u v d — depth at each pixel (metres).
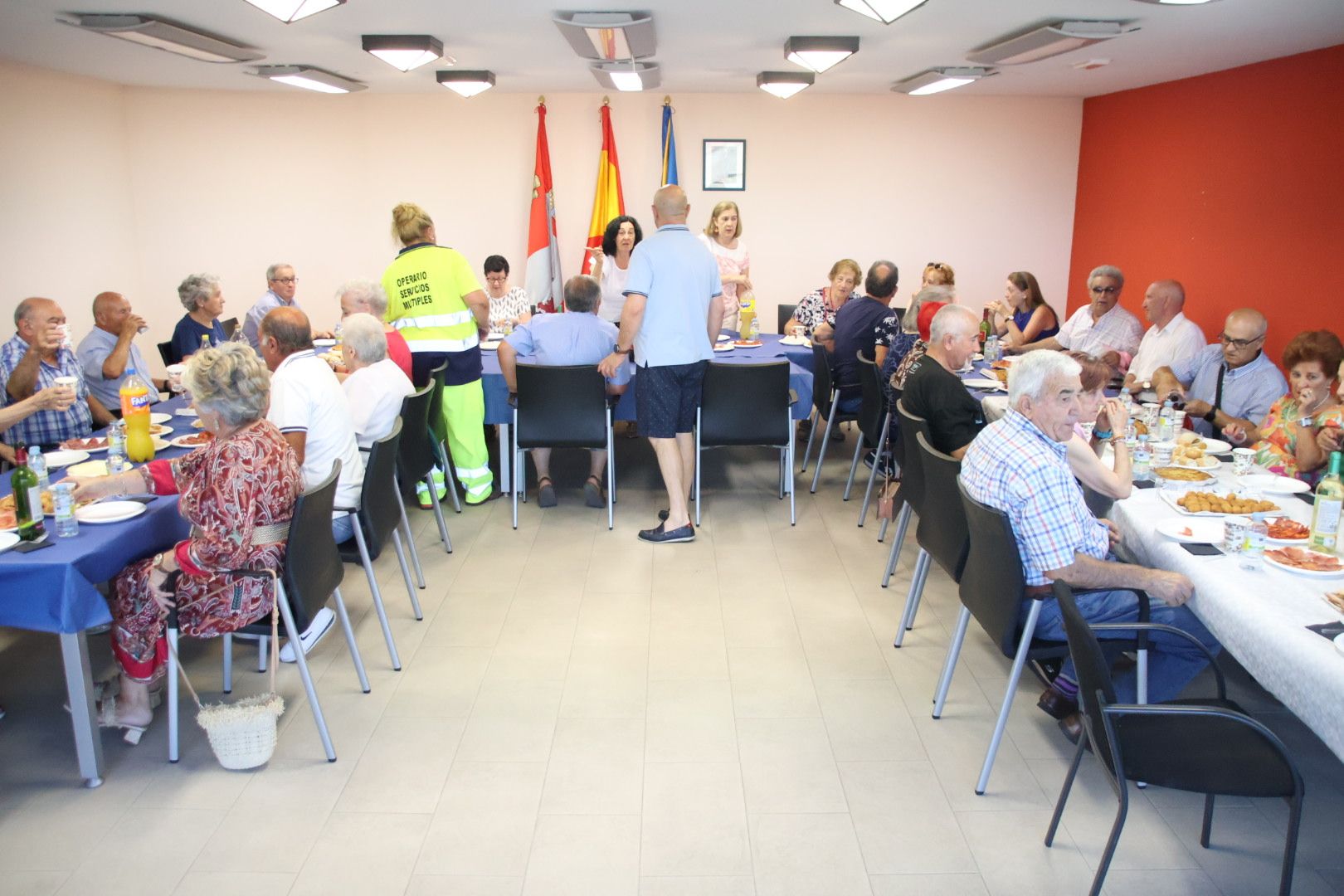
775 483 5.24
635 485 5.24
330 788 2.56
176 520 2.83
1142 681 2.43
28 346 3.87
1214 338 5.81
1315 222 4.87
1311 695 1.83
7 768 2.64
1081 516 2.44
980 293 7.76
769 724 2.87
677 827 2.40
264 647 3.22
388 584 3.90
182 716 2.91
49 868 2.25
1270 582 2.23
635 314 4.12
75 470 3.09
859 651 3.33
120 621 2.68
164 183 7.22
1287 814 2.43
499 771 2.64
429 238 4.62
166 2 3.73
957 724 2.87
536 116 7.33
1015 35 4.53
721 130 7.41
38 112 5.98
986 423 4.12
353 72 5.85
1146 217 6.54
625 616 3.60
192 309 4.96
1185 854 2.29
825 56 4.78
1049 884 2.19
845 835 2.37
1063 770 2.63
